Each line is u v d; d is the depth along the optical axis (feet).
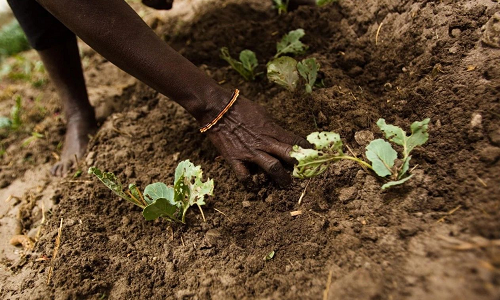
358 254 2.24
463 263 2.02
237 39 3.28
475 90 2.41
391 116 2.61
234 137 2.54
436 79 2.55
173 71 2.46
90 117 3.18
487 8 2.55
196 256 2.43
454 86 2.47
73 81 3.12
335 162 2.50
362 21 2.95
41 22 2.83
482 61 2.45
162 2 3.25
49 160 3.23
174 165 2.78
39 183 3.07
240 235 2.47
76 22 2.36
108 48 2.40
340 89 2.75
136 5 4.26
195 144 2.83
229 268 2.36
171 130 2.94
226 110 2.53
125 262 2.46
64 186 2.86
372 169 2.43
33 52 4.58
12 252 2.72
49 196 2.93
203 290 2.30
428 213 2.25
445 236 2.14
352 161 2.49
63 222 2.63
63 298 2.35
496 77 2.39
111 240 2.54
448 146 2.38
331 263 2.26
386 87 2.72
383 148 2.35
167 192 2.52
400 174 2.34
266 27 3.30
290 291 2.21
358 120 2.60
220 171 2.67
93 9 2.34
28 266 2.57
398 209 2.31
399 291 2.06
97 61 3.85
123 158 2.87
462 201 2.22
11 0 2.77
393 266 2.14
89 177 2.85
